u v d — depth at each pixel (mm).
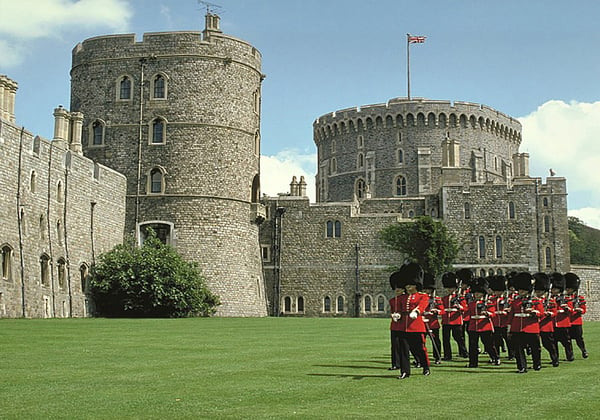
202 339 27469
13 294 42031
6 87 48438
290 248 70000
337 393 13977
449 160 86062
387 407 12570
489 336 20266
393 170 92562
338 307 68938
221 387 14609
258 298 61844
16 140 43000
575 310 22234
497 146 96125
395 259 68750
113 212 56469
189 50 59625
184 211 58625
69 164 49375
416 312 16766
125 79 60125
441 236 68438
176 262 53531
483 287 20203
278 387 14656
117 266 51844
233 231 59781
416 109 92312
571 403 13023
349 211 69625
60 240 47844
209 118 59625
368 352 22188
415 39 96375
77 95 61375
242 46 61531
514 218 70438
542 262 83188
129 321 41094
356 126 95125
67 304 48094
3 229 41406
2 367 17719
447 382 15773
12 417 11617
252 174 61969
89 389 14305
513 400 13328
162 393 13852
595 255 125688
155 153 59188
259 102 64250
